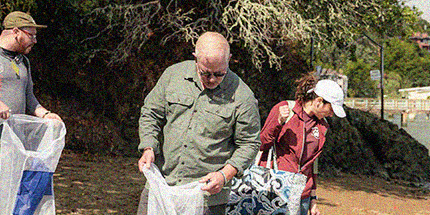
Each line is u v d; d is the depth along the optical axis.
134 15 9.72
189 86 2.67
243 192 3.21
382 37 12.34
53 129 3.07
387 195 9.59
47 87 9.99
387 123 12.95
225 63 2.47
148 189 2.82
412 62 83.06
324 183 10.19
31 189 2.92
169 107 2.70
